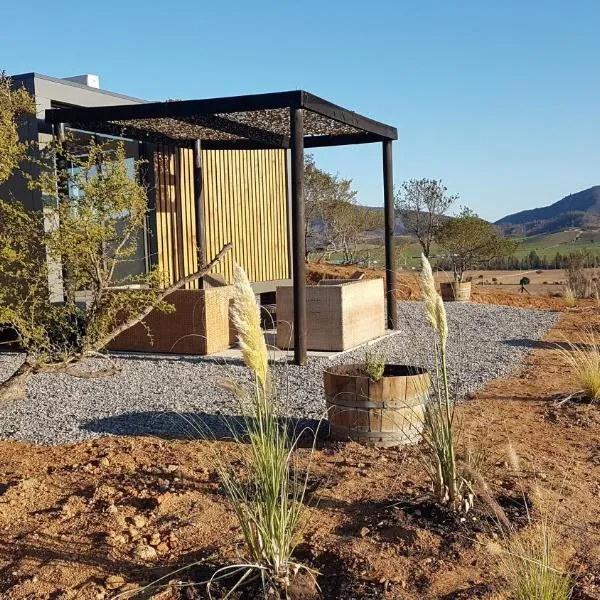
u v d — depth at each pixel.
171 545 3.34
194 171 11.41
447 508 3.60
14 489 4.04
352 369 5.30
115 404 6.25
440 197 19.45
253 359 2.80
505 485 4.04
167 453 4.76
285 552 2.95
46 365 5.02
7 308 5.21
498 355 8.80
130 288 7.82
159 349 8.86
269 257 13.84
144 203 6.68
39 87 8.98
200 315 8.64
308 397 6.39
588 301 16.50
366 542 3.33
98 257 6.12
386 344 9.55
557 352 9.07
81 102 9.78
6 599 2.87
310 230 24.53
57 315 5.83
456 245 19.00
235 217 12.93
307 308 8.93
